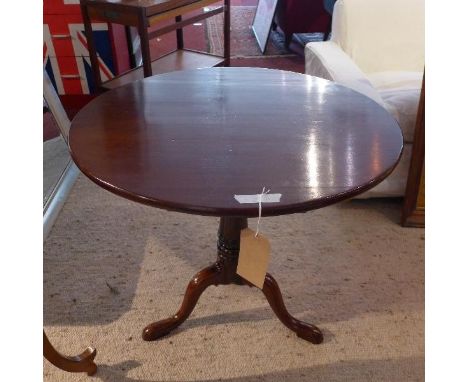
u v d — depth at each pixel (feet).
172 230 5.43
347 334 4.17
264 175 2.63
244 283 3.95
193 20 7.10
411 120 5.14
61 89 7.86
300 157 2.81
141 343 4.09
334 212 5.73
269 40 11.66
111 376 3.81
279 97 3.65
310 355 3.99
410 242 5.24
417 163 5.03
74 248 5.14
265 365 3.91
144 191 2.48
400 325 4.26
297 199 2.42
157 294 4.58
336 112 3.40
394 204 5.88
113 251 5.11
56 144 7.02
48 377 3.82
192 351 4.02
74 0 7.01
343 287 4.65
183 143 2.96
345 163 2.75
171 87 3.84
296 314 4.36
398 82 5.84
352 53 6.25
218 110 3.42
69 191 6.07
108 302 4.49
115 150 2.87
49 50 7.46
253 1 15.29
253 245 2.78
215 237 5.32
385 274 4.81
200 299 4.53
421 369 3.87
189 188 2.51
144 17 5.87
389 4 6.21
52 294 4.57
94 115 3.32
